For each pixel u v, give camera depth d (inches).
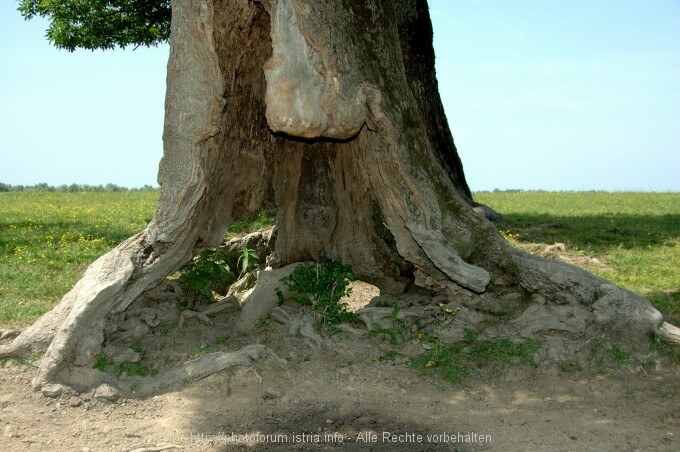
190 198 267.6
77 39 636.7
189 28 253.1
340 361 267.4
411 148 281.6
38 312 324.8
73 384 241.8
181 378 247.0
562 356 267.3
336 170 320.5
